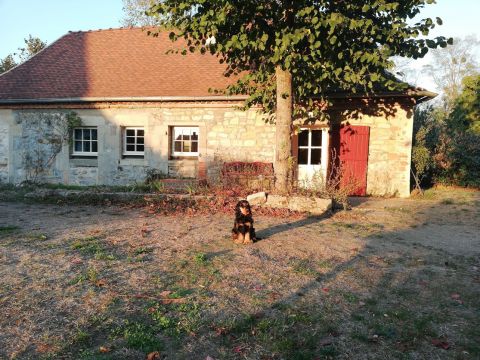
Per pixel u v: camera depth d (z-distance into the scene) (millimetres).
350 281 4523
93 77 13398
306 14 7453
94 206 9484
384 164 11438
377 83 10805
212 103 11906
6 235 6371
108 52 14734
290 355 2951
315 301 3938
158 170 12344
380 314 3672
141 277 4512
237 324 3398
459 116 20250
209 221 7766
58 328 3318
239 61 9406
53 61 14430
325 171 11602
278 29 7926
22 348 3008
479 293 4215
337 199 9031
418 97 11039
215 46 8094
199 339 3164
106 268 4793
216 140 12023
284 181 9031
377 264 5156
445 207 9602
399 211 9039
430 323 3510
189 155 12461
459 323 3521
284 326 3373
